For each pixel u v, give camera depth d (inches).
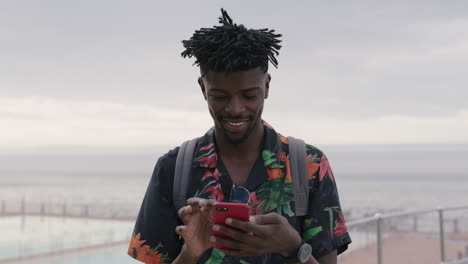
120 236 652.1
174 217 61.5
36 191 5787.4
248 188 58.9
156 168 63.2
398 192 7170.3
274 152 60.0
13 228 1050.7
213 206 48.1
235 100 53.7
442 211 265.4
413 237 439.8
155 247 61.2
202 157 60.9
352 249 335.3
